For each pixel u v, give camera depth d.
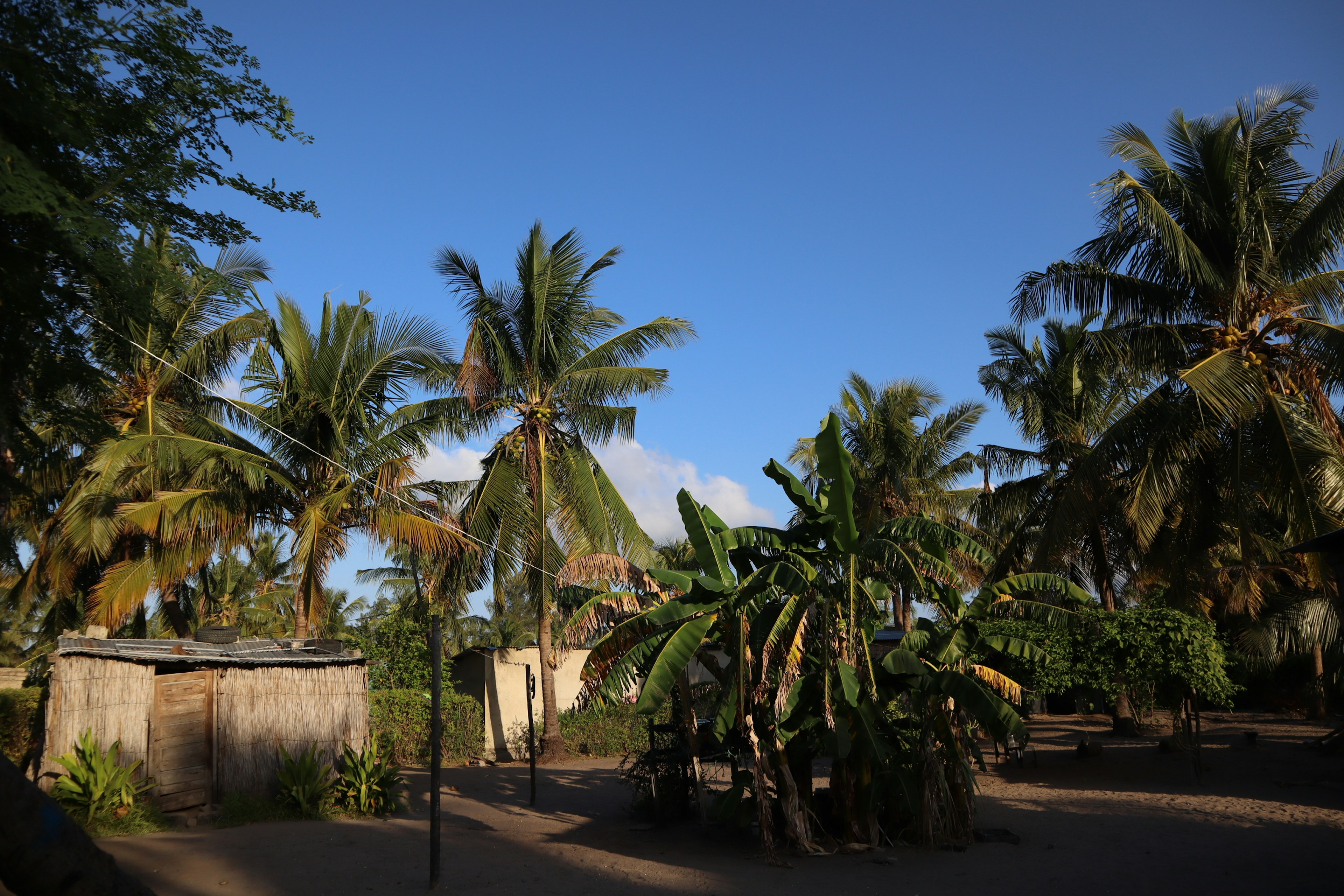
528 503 21.44
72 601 24.89
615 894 8.87
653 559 22.08
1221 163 16.88
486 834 12.34
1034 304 18.44
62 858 3.09
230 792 12.84
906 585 11.46
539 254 21.83
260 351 19.39
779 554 12.38
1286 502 15.80
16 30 7.29
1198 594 20.88
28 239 7.69
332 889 8.80
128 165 8.08
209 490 18.09
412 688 22.31
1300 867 9.26
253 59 8.45
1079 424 23.86
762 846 11.52
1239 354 15.52
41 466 9.99
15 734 13.40
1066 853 10.52
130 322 10.29
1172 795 14.49
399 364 20.08
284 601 43.44
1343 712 26.66
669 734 14.38
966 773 11.44
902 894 8.78
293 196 9.06
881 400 30.30
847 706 10.93
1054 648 16.66
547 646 21.98
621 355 22.11
